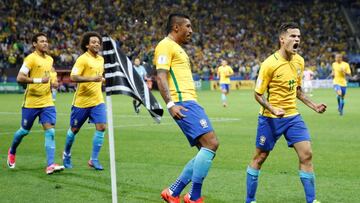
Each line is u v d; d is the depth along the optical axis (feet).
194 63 200.44
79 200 27.89
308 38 236.02
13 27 177.99
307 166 25.45
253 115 84.28
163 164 39.01
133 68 25.21
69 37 187.62
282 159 40.40
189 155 43.21
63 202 27.43
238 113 88.43
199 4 229.66
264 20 239.30
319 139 53.31
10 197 28.58
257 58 218.38
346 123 70.49
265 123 26.12
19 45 170.50
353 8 257.75
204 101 123.75
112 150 24.39
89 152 45.91
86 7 202.08
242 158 41.45
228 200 27.81
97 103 37.65
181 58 25.23
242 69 206.28
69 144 37.83
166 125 69.05
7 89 165.37
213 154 24.88
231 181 32.58
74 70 36.99
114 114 87.81
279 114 24.82
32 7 189.26
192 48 207.31
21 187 31.27
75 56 175.01
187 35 25.64
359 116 82.17
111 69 24.68
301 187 30.76
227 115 84.43
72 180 33.40
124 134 58.80
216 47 215.51
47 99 36.70
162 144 50.19
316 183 31.73
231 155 42.96
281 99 25.91
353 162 39.19
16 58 167.22
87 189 30.66
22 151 46.57
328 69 216.74
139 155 43.34
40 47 37.01
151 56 183.42
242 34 228.02
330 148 46.73
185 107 24.89
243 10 239.09
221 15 231.30
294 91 26.12
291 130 25.79
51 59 37.81
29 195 29.07
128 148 47.55
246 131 61.16
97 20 200.95
